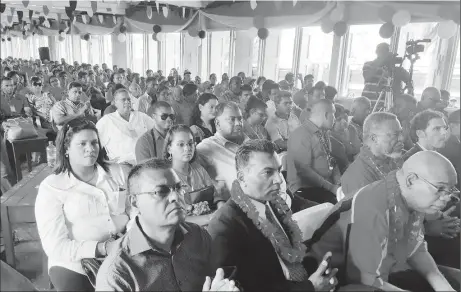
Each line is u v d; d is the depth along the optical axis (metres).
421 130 1.40
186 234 0.91
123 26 6.55
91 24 7.00
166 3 5.14
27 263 1.44
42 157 2.88
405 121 1.61
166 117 1.84
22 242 1.46
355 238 0.93
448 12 2.40
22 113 3.48
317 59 4.93
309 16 3.19
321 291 0.93
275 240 0.91
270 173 0.90
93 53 11.84
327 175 1.74
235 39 6.04
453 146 1.37
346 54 4.37
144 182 0.82
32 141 2.73
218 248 0.89
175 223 0.84
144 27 6.14
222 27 4.99
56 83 4.75
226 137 1.76
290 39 5.27
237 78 4.09
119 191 1.28
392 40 3.37
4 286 0.77
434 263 1.03
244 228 0.89
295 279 0.92
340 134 1.78
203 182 1.53
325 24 3.17
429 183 0.87
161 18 5.73
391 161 1.13
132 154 2.23
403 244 0.97
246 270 0.88
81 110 3.12
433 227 1.15
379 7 2.70
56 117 3.02
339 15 3.02
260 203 0.93
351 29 3.24
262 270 0.89
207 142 1.74
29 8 5.90
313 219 1.10
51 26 8.74
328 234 0.98
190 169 1.53
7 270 0.80
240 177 0.93
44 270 1.39
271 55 5.73
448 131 1.38
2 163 1.84
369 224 0.92
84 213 1.21
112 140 2.28
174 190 0.84
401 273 1.02
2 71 6.41
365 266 0.93
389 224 0.93
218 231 0.89
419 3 2.49
